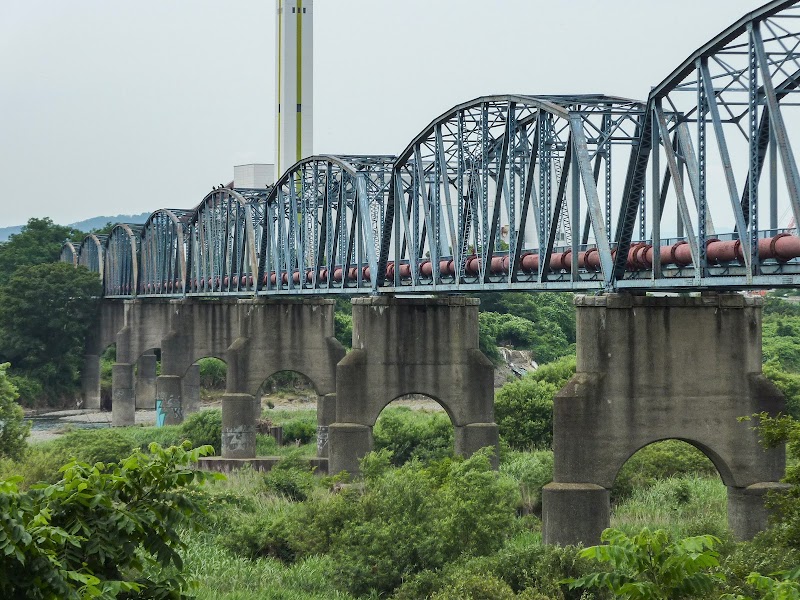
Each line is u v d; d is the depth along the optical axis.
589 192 138.50
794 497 103.94
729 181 115.62
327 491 195.38
